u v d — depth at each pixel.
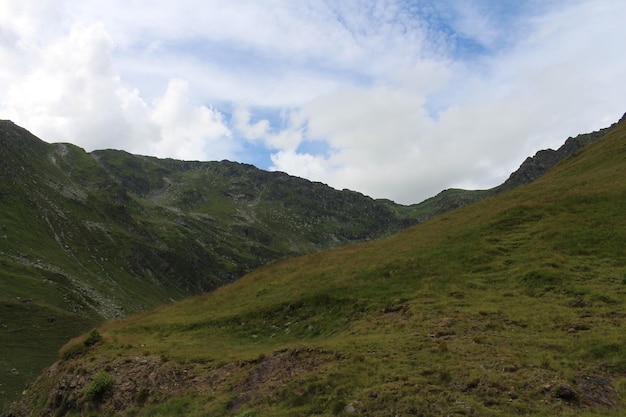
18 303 131.62
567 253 35.44
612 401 16.59
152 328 44.34
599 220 39.47
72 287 171.75
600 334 21.88
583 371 18.72
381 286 38.03
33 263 175.75
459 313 28.80
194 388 25.80
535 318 25.91
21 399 37.44
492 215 47.91
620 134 71.56
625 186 45.31
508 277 34.06
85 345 37.78
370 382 19.92
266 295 45.41
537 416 15.59
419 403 17.33
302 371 23.02
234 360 27.97
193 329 41.44
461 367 19.73
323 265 51.16
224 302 47.97
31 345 111.75
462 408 16.59
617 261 32.44
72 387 30.91
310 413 19.00
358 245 61.56
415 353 22.59
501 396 17.17
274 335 36.06
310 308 38.09
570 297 28.45
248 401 21.91
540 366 19.36
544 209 45.53
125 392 27.39
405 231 62.75
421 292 34.59
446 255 41.19
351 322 32.94
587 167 63.00
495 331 24.94
